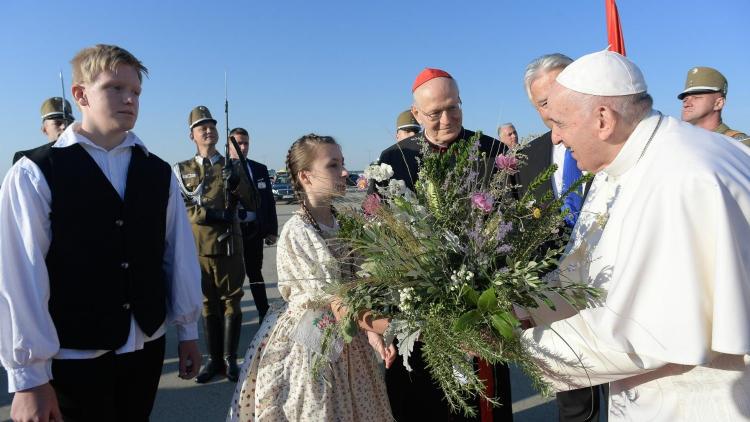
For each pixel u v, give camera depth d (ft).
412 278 5.69
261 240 16.93
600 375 4.95
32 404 5.64
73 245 6.02
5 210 5.77
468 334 5.21
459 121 8.21
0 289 5.62
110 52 6.29
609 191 5.73
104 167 6.45
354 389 6.70
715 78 12.38
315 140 7.00
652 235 4.60
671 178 4.64
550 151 8.87
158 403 12.36
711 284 4.45
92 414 6.19
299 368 6.44
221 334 14.07
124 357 6.43
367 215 6.09
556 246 6.89
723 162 4.71
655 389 5.07
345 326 6.06
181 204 7.36
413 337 5.48
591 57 5.34
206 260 13.75
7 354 5.63
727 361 4.75
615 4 8.18
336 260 6.38
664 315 4.43
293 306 6.64
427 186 6.20
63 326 5.98
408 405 7.61
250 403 6.81
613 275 4.88
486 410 7.19
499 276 5.43
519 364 5.34
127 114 6.39
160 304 6.79
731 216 4.40
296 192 7.11
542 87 8.05
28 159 6.07
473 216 5.80
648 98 5.23
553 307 5.51
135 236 6.46
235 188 14.24
